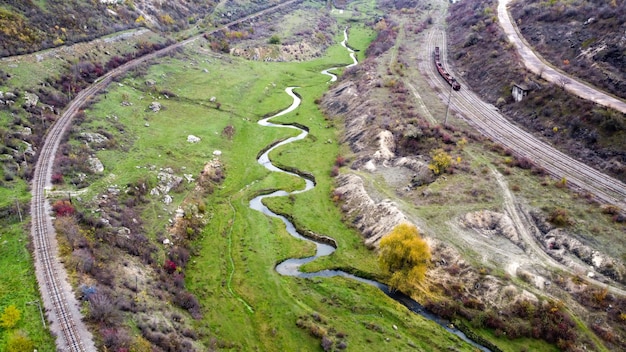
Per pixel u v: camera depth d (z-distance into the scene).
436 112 101.50
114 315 45.28
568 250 60.81
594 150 79.00
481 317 55.09
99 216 63.88
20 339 39.25
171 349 45.06
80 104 95.81
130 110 102.88
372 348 52.56
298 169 93.62
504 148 84.94
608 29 99.69
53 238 55.00
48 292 46.50
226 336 53.62
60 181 69.12
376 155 89.50
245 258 68.00
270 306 58.88
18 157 71.38
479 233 66.00
